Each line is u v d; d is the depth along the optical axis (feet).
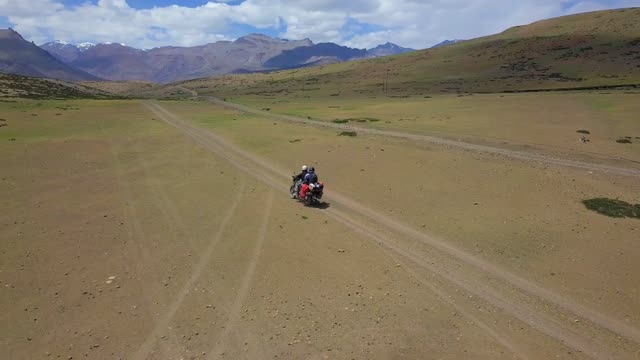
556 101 231.91
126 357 32.83
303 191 71.00
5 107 234.17
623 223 63.26
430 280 45.91
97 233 57.67
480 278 46.62
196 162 105.19
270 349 34.17
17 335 35.24
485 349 34.91
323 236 57.62
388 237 57.57
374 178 88.28
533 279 46.65
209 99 460.14
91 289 42.80
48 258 49.62
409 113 216.95
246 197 75.87
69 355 32.89
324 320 38.24
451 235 58.39
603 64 461.78
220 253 51.75
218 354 33.42
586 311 40.65
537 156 106.63
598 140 125.49
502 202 72.54
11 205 69.10
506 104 232.32
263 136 145.18
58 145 124.67
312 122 187.73
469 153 110.73
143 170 96.27
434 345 35.24
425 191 78.79
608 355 34.42
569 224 62.69
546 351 34.78
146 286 43.60
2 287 42.70
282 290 43.16
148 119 205.46
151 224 61.52
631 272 48.42
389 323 37.99
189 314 38.73
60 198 73.77
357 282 45.11
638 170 92.79
